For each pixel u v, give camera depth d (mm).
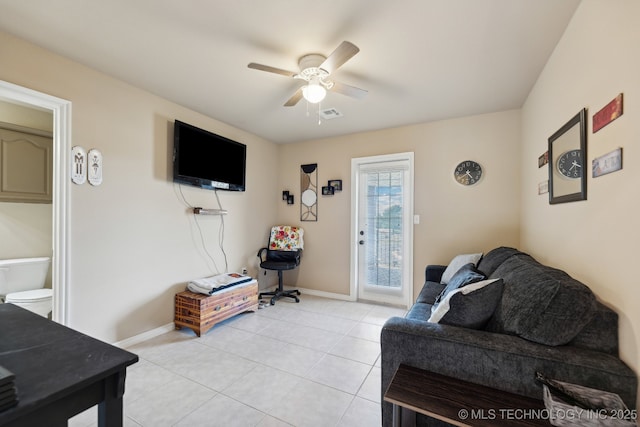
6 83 1870
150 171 2758
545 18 1678
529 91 2654
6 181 2701
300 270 4426
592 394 1032
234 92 2732
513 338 1282
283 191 4559
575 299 1185
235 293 3191
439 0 1553
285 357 2367
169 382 1997
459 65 2217
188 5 1606
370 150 3904
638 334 1039
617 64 1191
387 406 1431
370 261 3980
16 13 1675
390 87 2596
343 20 1718
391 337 1425
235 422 1616
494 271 2129
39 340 1015
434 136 3494
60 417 776
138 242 2650
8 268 2787
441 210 3441
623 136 1142
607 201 1264
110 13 1679
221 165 3461
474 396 1164
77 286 2215
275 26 1782
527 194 2770
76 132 2217
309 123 3607
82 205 2250
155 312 2789
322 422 1624
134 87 2611
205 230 3361
